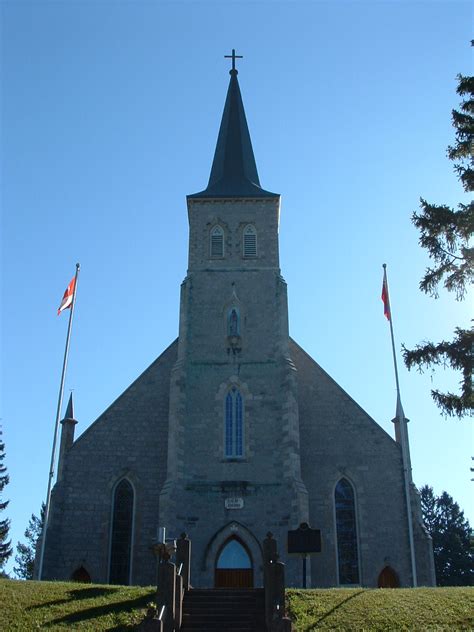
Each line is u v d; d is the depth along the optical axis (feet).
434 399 94.22
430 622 78.43
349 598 87.66
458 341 94.07
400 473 130.72
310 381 138.82
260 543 118.62
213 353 133.80
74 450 132.98
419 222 99.81
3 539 226.99
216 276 140.97
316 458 132.57
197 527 119.96
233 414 129.59
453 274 98.84
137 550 126.11
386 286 137.80
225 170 159.43
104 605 84.07
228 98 176.14
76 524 127.44
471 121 100.94
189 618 81.05
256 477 123.44
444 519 264.72
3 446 237.04
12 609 81.46
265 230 145.59
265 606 81.41
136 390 138.72
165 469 132.77
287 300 139.03
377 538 126.00
